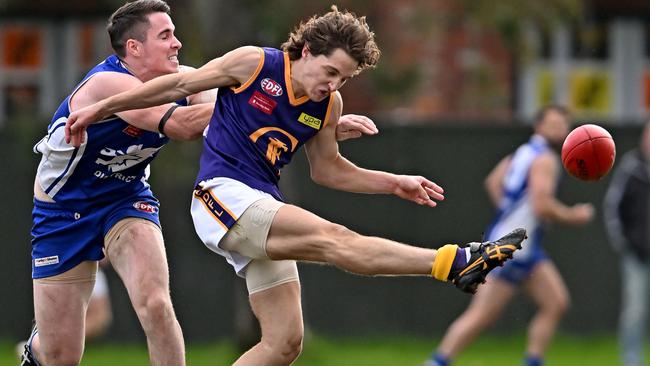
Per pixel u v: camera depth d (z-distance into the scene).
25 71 62.84
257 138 23.27
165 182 48.66
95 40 62.12
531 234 38.47
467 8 51.34
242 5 45.75
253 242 23.09
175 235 48.75
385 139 49.19
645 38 67.25
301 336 24.78
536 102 64.56
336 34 22.58
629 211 42.94
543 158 38.47
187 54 46.09
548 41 65.62
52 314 25.53
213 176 23.41
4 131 48.84
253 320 45.91
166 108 24.09
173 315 24.70
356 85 56.81
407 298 49.47
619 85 66.94
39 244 25.53
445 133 49.38
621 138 50.41
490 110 59.22
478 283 22.02
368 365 43.41
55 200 25.27
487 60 59.25
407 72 53.81
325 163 24.94
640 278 42.59
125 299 48.50
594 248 50.19
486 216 49.47
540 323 38.66
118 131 24.33
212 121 23.75
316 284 49.06
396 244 22.42
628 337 42.53
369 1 51.22
